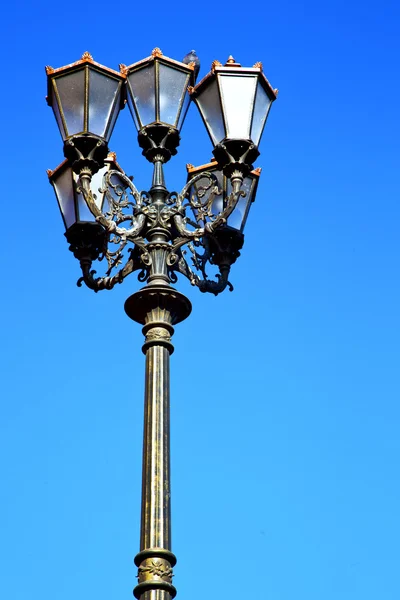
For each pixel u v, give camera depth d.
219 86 9.09
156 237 8.80
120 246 9.02
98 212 8.73
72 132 8.89
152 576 7.43
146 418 8.12
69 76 9.05
